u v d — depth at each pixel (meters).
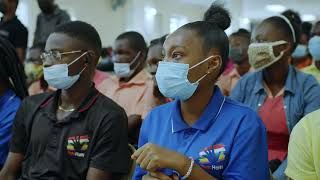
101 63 4.45
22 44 3.70
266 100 2.13
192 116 1.35
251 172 1.25
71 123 1.64
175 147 1.32
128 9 7.59
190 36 1.30
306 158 1.21
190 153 1.28
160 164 1.17
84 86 1.71
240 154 1.26
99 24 7.33
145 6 7.73
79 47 1.70
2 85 2.06
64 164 1.60
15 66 2.13
